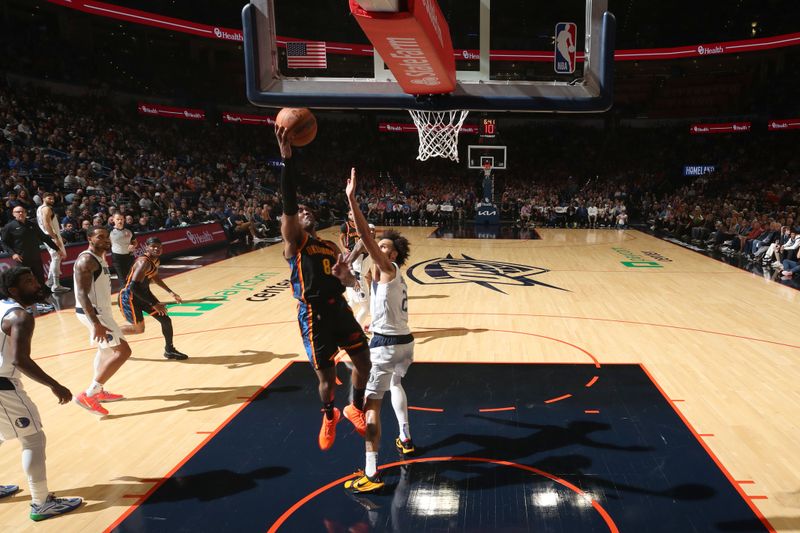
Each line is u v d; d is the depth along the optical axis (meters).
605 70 4.17
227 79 32.31
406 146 34.44
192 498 3.63
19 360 3.21
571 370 5.95
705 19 32.38
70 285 10.83
